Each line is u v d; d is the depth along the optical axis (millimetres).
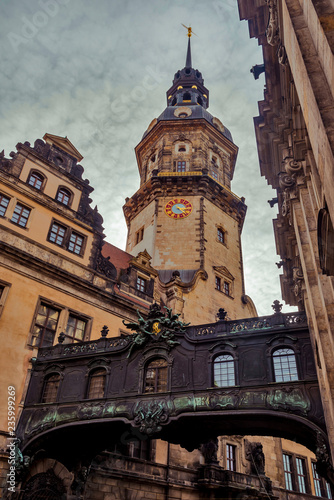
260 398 13484
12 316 19469
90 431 17000
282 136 16344
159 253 33312
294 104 11164
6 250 20422
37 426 17016
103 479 19391
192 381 15148
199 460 24875
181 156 39281
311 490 32250
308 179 11078
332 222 5199
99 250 25703
